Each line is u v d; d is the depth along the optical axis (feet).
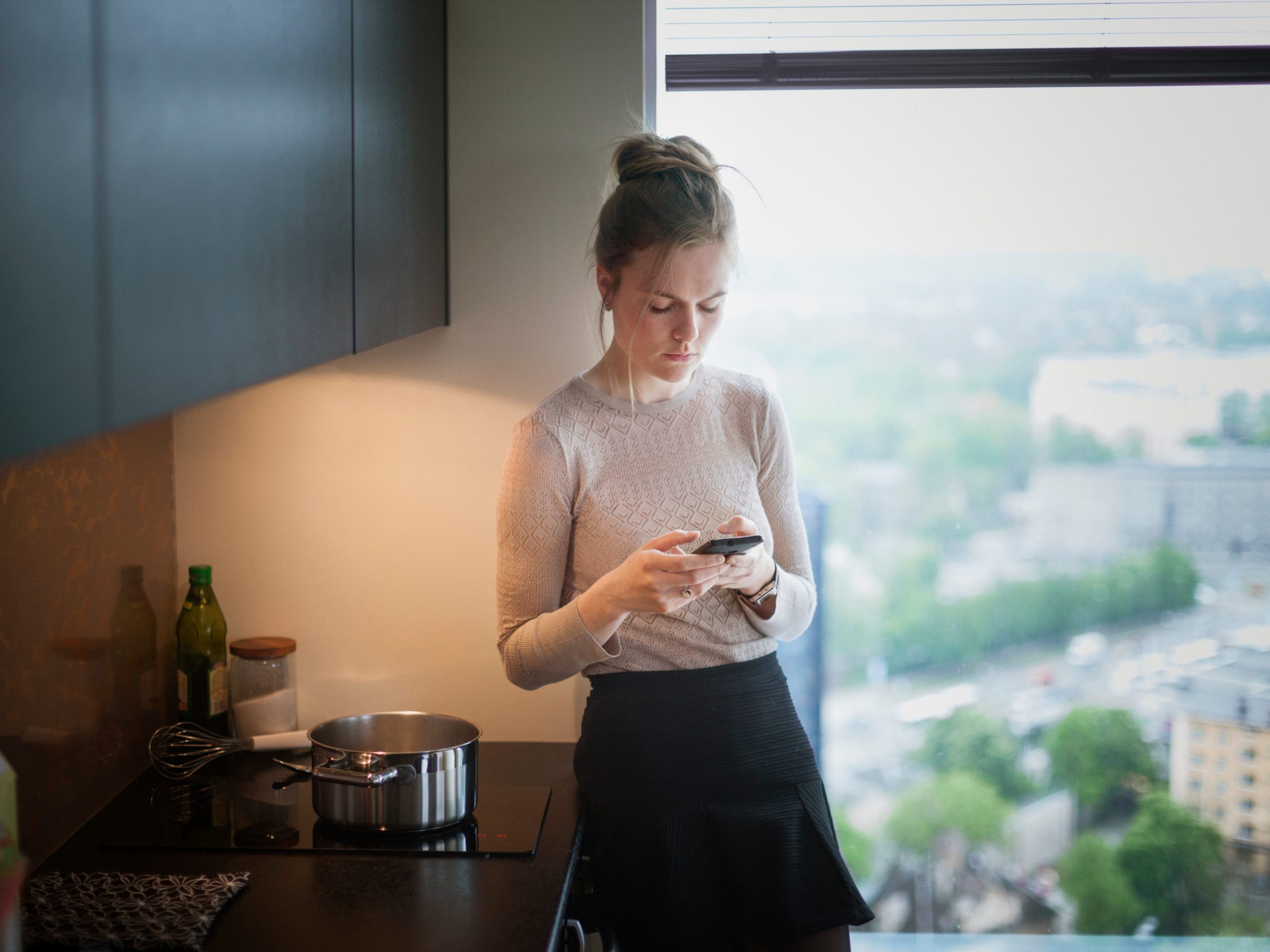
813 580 5.23
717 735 4.64
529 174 5.62
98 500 4.88
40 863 4.18
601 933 4.67
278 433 5.78
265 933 3.54
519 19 5.57
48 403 1.68
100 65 1.85
